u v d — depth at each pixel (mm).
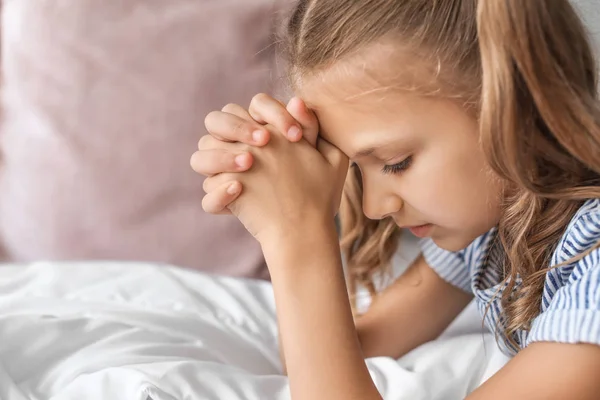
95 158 1115
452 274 942
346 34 702
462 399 821
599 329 627
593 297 644
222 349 907
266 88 1101
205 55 1106
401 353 951
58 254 1136
